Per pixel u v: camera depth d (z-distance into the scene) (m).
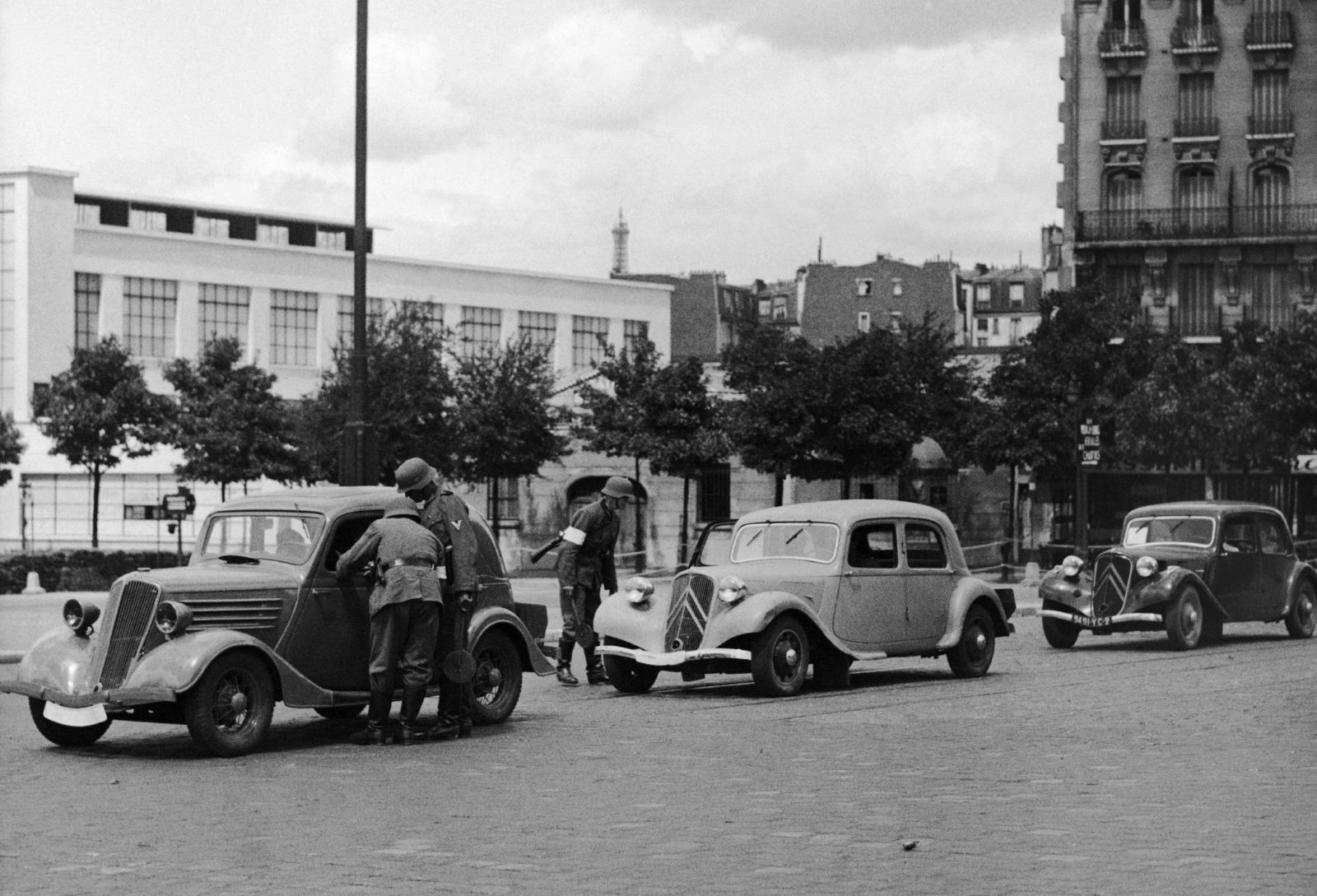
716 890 7.21
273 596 12.74
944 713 14.60
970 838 8.45
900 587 17.53
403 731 12.92
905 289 118.94
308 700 12.71
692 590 16.47
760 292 135.25
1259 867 7.57
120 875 7.78
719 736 13.07
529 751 12.31
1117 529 54.03
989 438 49.97
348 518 13.22
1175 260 63.44
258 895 7.27
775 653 16.20
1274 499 52.59
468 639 13.62
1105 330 50.81
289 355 78.94
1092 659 20.75
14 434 58.94
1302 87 62.16
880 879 7.42
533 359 52.94
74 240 72.56
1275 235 62.09
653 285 93.50
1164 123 63.44
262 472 52.38
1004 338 134.00
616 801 9.84
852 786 10.34
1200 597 22.52
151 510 62.06
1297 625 24.33
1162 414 48.91
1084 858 7.83
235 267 77.00
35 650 12.57
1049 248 108.44
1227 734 12.88
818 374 49.19
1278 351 49.97
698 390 53.53
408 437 42.97
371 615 12.88
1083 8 64.31
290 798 10.15
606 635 16.97
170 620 12.15
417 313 47.59
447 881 7.47
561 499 58.00
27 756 12.48
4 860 8.23
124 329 73.94
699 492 56.88
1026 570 42.19
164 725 14.79
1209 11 63.06
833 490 55.88
